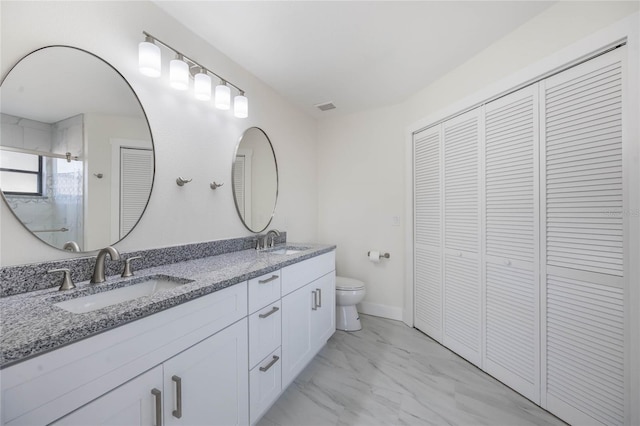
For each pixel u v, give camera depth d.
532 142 1.58
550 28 1.47
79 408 0.70
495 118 1.81
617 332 1.24
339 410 1.52
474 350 1.97
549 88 1.50
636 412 1.16
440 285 2.30
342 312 2.58
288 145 2.73
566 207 1.43
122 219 1.32
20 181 1.01
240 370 1.25
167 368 0.92
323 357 2.08
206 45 1.78
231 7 1.49
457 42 1.80
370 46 1.85
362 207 3.03
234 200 2.03
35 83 1.05
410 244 2.64
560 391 1.45
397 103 2.82
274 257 1.74
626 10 1.18
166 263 1.49
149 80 1.44
